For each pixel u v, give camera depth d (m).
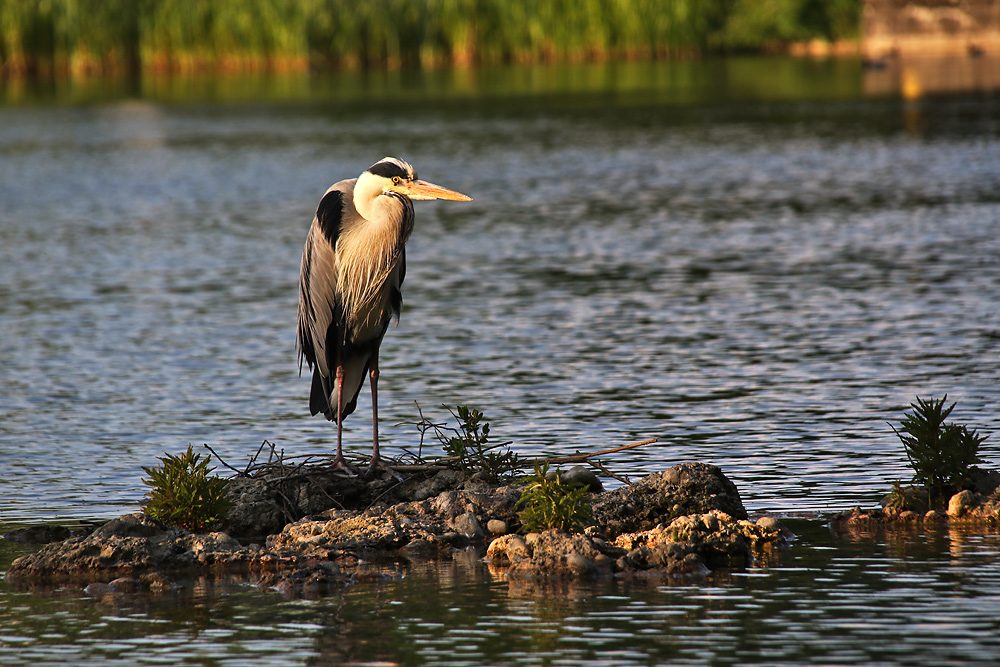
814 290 19.97
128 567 8.98
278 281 22.44
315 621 7.77
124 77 81.06
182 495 9.98
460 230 28.34
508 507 10.11
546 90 70.69
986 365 14.71
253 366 16.14
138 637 7.56
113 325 18.86
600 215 29.86
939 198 29.91
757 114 55.97
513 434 12.51
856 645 7.07
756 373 14.85
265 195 35.31
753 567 8.63
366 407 13.98
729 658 6.95
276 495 10.48
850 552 8.87
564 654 7.08
